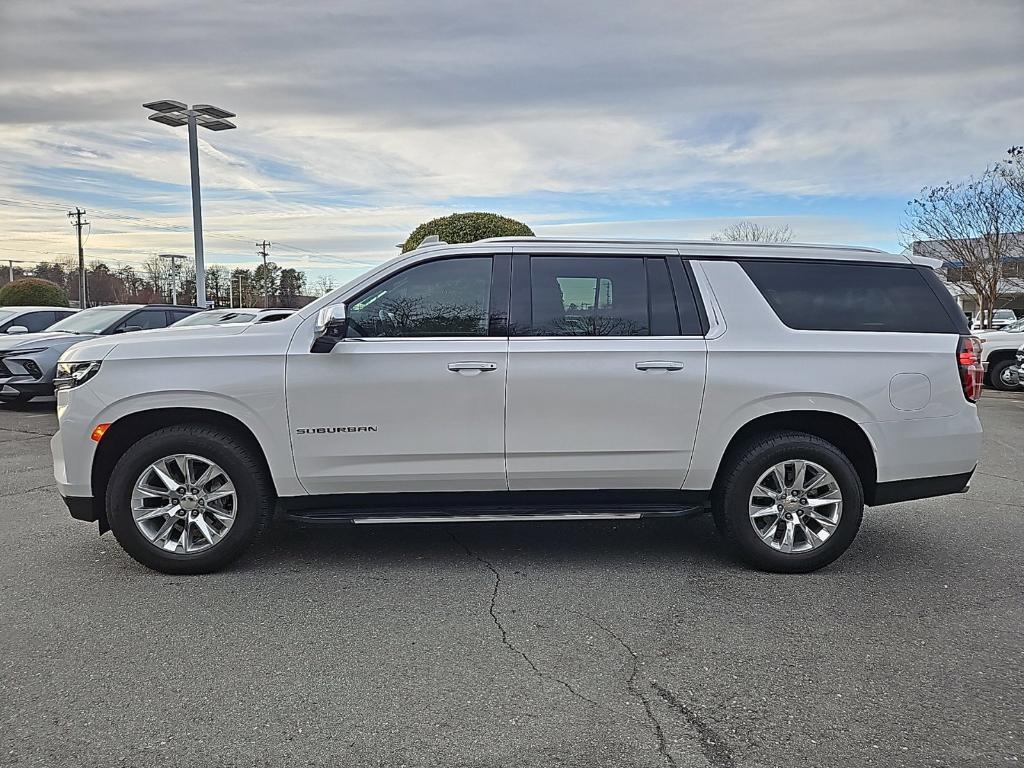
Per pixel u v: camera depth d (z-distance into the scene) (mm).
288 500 4242
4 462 7352
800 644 3422
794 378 4211
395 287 4273
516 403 4148
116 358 4090
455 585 4141
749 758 2547
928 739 2658
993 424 10195
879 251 4543
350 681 3064
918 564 4516
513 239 4398
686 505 4410
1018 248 23094
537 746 2613
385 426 4137
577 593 4035
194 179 21609
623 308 4289
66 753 2555
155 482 4211
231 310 12172
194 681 3057
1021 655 3320
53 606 3807
